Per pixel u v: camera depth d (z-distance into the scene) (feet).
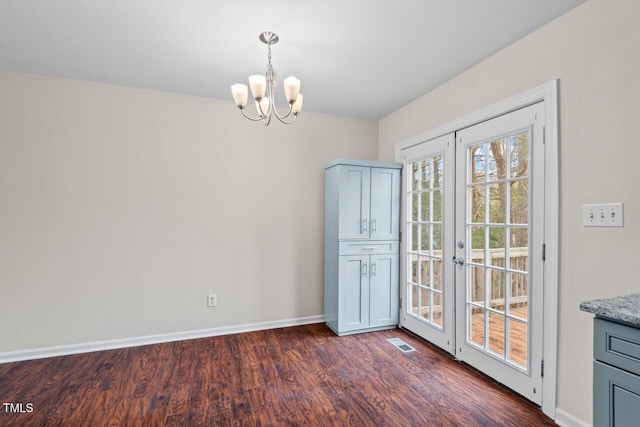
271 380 7.37
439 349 9.10
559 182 5.97
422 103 9.91
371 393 6.86
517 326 6.89
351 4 5.73
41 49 7.27
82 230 8.82
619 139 5.11
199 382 7.27
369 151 12.22
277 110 10.94
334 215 10.41
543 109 6.26
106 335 9.03
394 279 10.87
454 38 6.79
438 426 5.80
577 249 5.69
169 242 9.66
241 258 10.46
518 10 5.84
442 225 9.03
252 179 10.61
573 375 5.73
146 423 5.84
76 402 6.47
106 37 6.81
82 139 8.84
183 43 7.05
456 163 8.54
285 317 11.02
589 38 5.51
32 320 8.38
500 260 7.30
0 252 8.14
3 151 8.19
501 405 6.45
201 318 10.00
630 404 3.51
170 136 9.69
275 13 5.99
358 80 8.86
